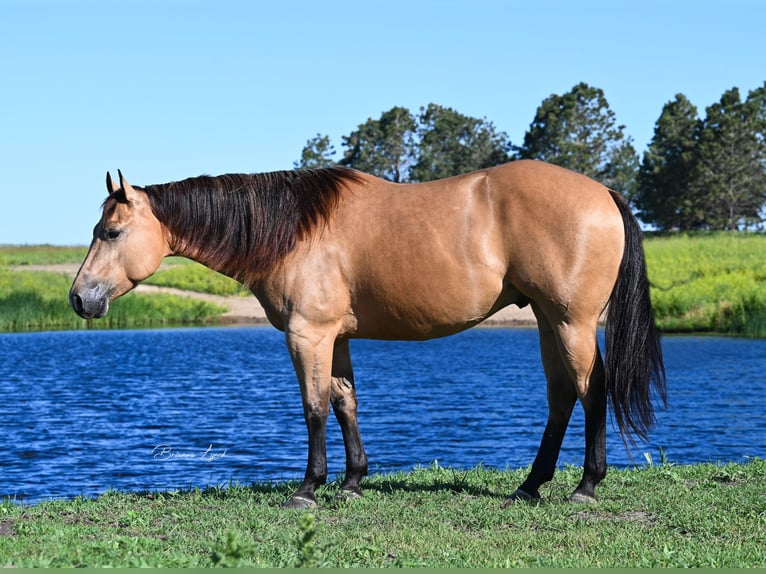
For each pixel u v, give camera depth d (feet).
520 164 21.47
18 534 19.85
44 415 53.78
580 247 20.42
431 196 21.58
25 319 139.44
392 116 286.66
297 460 38.37
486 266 20.99
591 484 21.95
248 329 141.18
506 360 90.02
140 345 111.34
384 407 55.88
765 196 264.31
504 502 22.35
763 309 111.45
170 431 47.26
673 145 268.41
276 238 22.02
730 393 59.26
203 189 22.67
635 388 21.02
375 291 21.68
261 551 17.71
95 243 22.61
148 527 20.49
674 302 120.67
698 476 25.80
